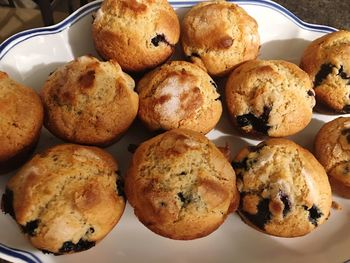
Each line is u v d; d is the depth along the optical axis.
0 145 0.18
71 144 0.19
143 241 0.20
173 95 0.21
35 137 0.19
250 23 0.23
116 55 0.22
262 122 0.22
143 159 0.19
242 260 0.21
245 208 0.20
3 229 0.18
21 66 0.21
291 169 0.20
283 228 0.20
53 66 0.22
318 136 0.23
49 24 0.27
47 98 0.20
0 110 0.18
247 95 0.22
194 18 0.23
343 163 0.22
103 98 0.20
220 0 0.24
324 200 0.20
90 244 0.18
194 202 0.18
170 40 0.22
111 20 0.21
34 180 0.17
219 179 0.19
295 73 0.22
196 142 0.19
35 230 0.17
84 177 0.18
